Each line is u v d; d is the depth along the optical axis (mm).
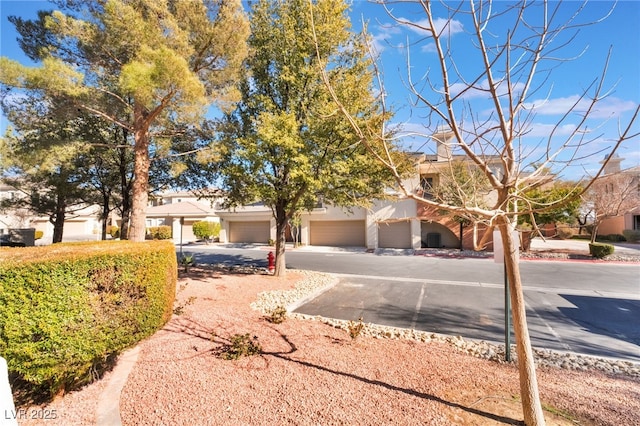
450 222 20625
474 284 10883
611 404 3543
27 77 6352
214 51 7859
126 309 3723
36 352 3014
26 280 2957
